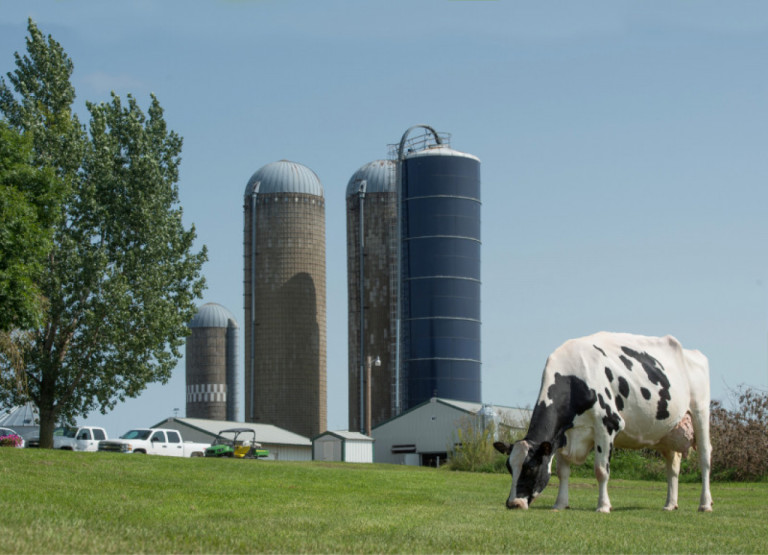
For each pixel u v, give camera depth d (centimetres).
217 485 2411
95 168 5003
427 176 11088
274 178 12712
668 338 2103
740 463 3897
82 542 1134
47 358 4847
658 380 2012
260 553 1138
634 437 2008
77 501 1739
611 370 1966
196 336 14475
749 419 4025
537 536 1369
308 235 12644
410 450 9106
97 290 4888
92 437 6059
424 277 10956
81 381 4941
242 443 6650
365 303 12081
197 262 5284
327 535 1323
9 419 7481
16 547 1077
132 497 1939
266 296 12469
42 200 3844
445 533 1379
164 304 5038
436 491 2611
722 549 1309
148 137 5184
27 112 4869
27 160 3894
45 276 4731
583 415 1944
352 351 12162
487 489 2853
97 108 5109
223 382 14450
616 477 4141
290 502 1945
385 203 12194
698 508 2095
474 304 11069
